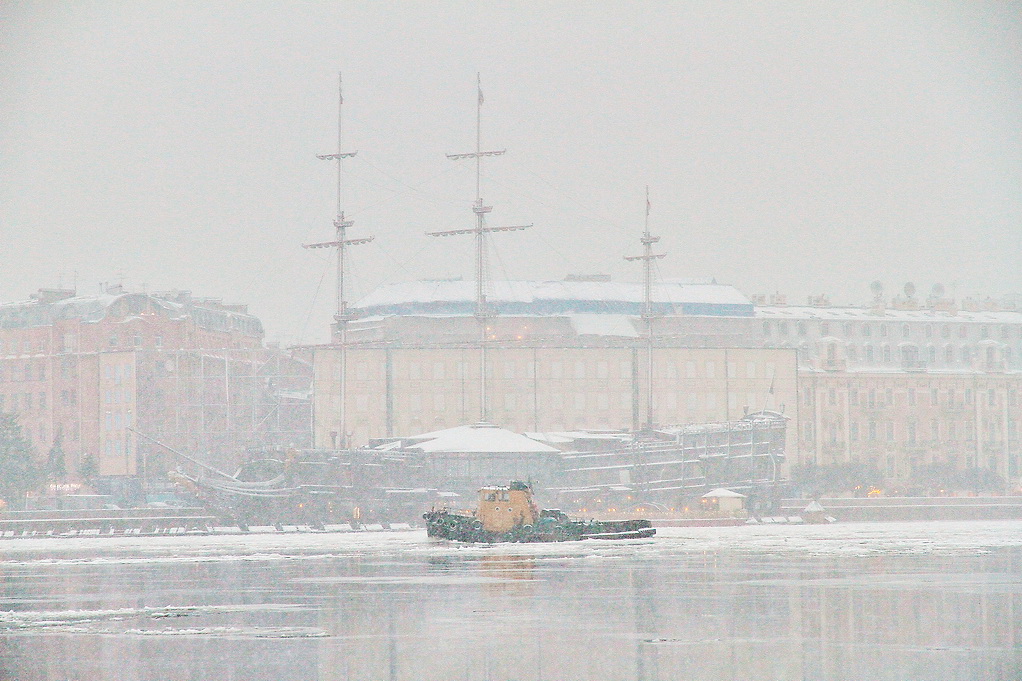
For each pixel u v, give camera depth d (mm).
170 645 181625
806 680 153000
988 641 180750
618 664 164125
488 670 160375
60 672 160250
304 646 180000
